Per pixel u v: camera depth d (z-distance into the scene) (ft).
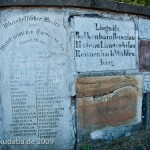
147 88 16.74
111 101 15.35
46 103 14.11
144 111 16.65
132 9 15.61
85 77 14.49
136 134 16.26
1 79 13.83
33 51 13.87
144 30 16.39
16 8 13.70
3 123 13.99
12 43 13.78
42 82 14.01
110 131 15.37
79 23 14.25
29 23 13.79
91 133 14.79
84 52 14.42
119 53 15.46
